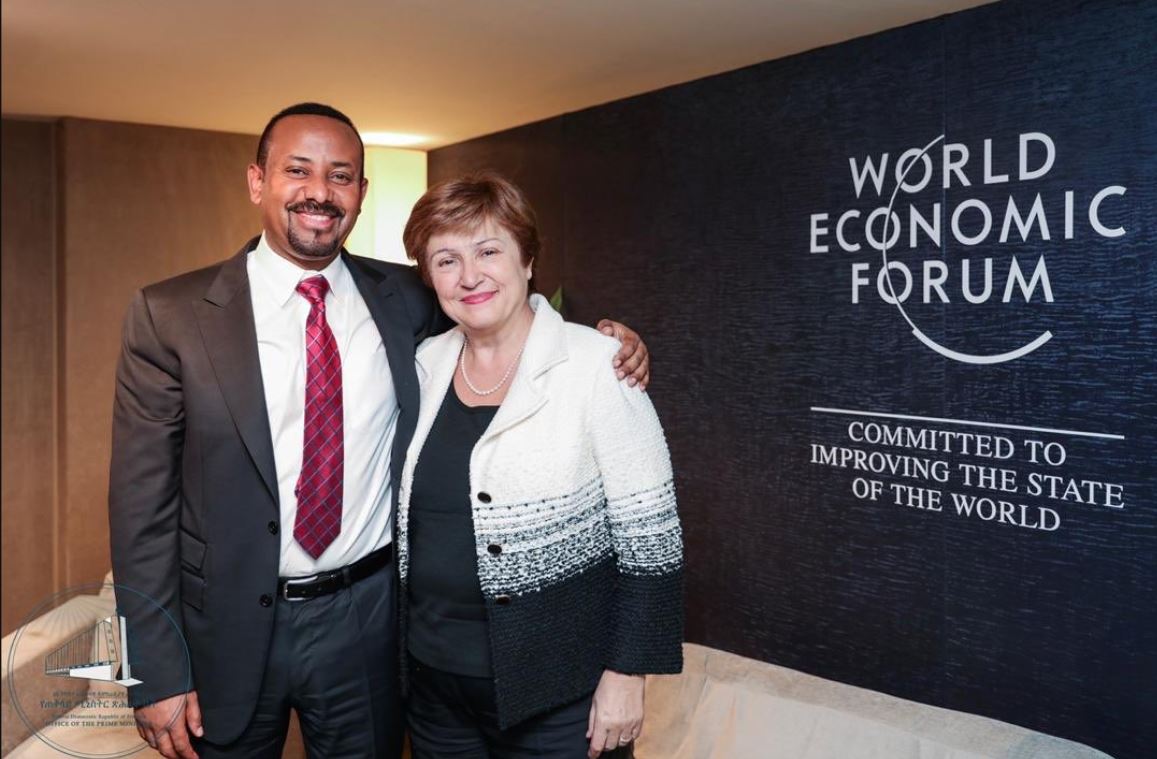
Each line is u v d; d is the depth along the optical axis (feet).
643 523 5.12
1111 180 7.97
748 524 11.32
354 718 5.98
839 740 6.06
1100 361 8.10
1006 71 8.66
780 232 10.80
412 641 5.55
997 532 8.89
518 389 5.16
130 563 5.54
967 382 9.08
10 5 8.95
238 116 14.51
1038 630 8.62
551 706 5.12
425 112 13.80
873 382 9.91
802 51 10.41
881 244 9.77
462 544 5.26
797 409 10.70
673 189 12.14
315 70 11.43
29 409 16.07
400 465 5.82
